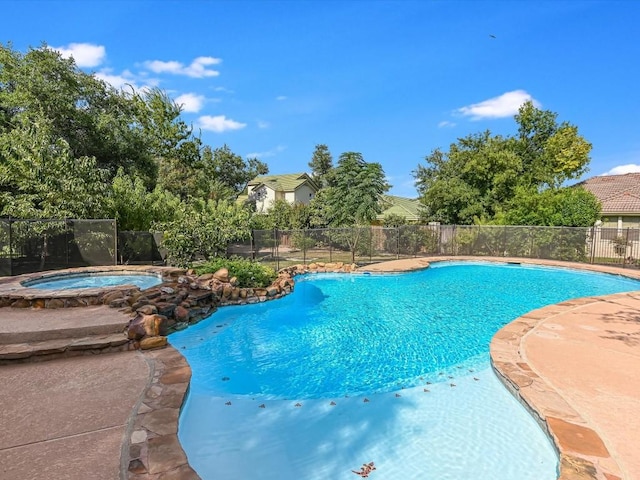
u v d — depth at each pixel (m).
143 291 7.76
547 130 24.95
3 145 13.46
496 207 21.84
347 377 5.29
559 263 16.14
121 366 4.64
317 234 20.70
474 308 9.41
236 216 17.94
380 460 3.34
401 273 14.36
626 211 20.41
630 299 9.02
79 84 20.16
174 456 2.72
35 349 4.82
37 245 12.95
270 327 7.70
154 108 28.92
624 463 2.84
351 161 24.44
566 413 3.64
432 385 4.93
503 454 3.36
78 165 14.00
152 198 17.55
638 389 4.17
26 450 2.78
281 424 3.99
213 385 5.03
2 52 18.00
